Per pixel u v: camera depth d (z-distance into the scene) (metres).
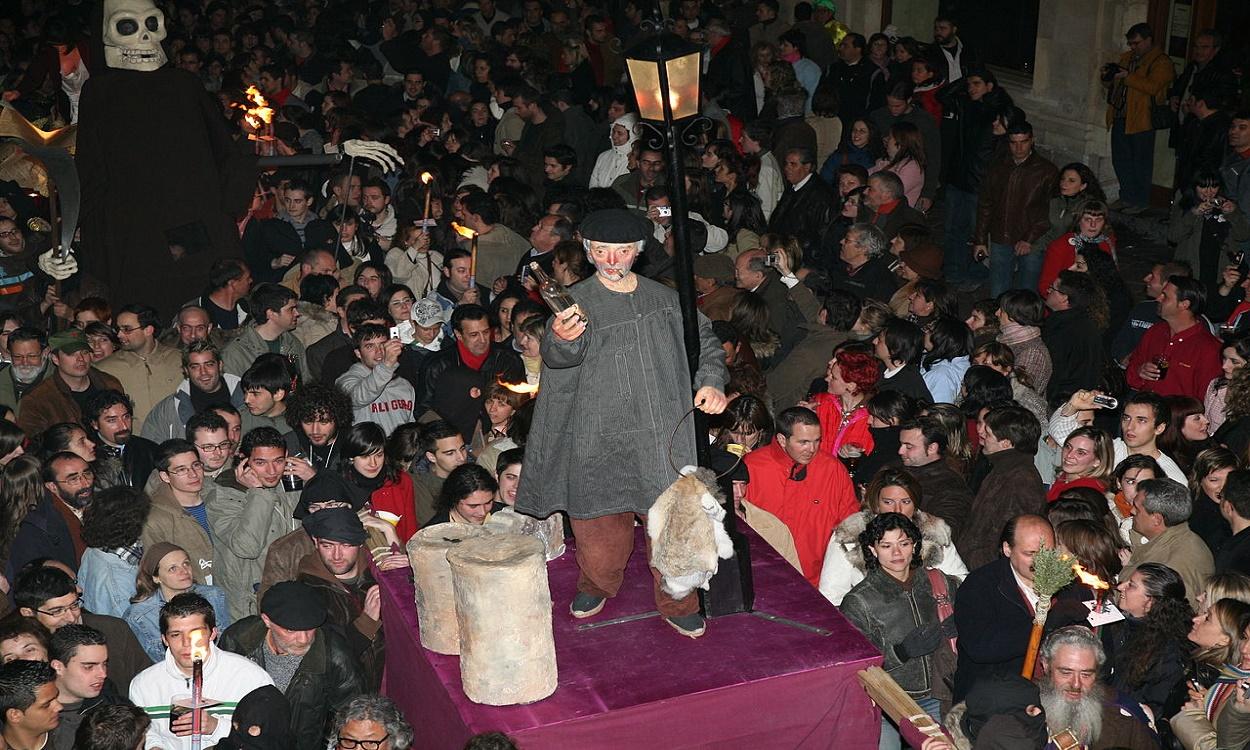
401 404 8.78
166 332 9.46
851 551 6.43
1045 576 5.26
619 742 4.68
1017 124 12.52
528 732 4.53
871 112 15.44
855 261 10.80
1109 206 16.08
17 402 8.66
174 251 9.95
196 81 9.98
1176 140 14.94
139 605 6.68
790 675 4.77
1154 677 5.93
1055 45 16.94
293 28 20.00
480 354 9.02
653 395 4.65
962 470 7.77
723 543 4.66
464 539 4.75
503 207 11.85
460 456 7.76
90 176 9.84
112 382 8.73
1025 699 5.01
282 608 5.91
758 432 7.55
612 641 4.98
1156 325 9.66
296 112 15.28
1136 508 6.86
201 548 7.27
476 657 4.59
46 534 7.16
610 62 19.11
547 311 9.06
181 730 5.79
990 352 8.77
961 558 7.22
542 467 4.79
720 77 17.16
